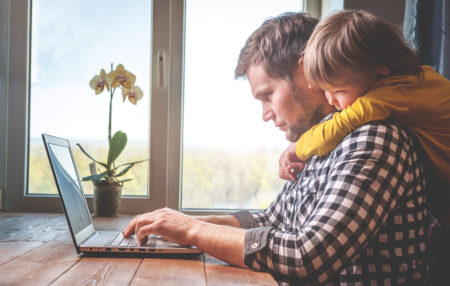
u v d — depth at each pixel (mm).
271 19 1030
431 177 781
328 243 636
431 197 812
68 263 745
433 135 732
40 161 1729
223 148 1747
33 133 1722
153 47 1728
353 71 728
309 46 780
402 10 1520
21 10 1703
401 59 744
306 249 643
